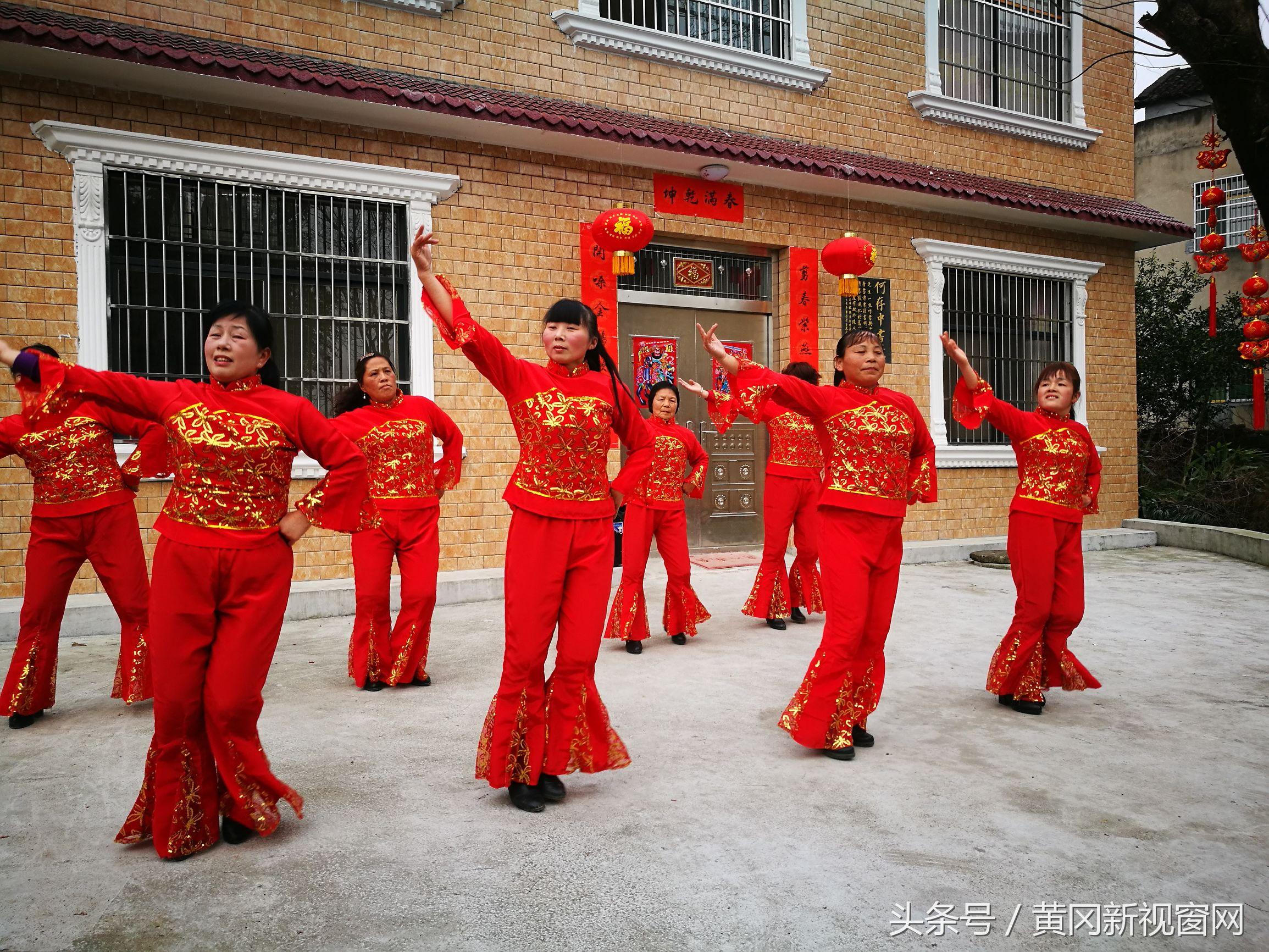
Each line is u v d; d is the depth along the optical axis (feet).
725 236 29.84
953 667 17.70
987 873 9.15
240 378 9.41
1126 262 38.83
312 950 7.66
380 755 12.57
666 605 19.63
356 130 24.11
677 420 30.63
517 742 10.68
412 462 16.07
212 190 22.56
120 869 9.16
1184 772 12.10
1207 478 45.55
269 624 9.52
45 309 20.61
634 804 10.84
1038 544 14.62
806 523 21.40
